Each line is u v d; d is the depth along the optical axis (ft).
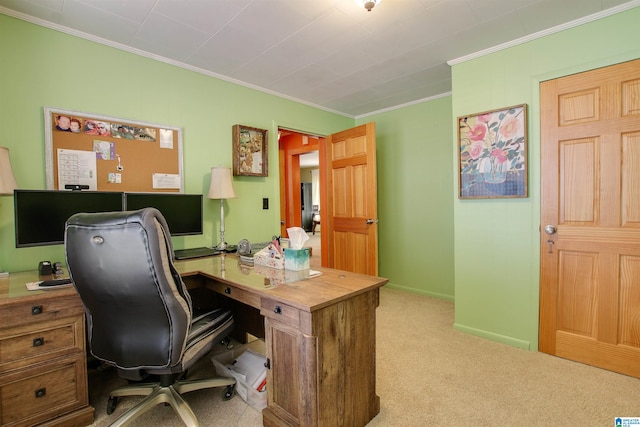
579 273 6.90
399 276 12.84
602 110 6.49
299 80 9.80
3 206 5.97
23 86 6.13
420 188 12.09
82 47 6.84
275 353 4.79
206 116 8.95
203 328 5.26
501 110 7.73
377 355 7.36
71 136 6.68
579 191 6.83
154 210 4.15
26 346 4.65
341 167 12.50
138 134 7.66
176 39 7.20
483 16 6.47
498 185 7.88
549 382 6.19
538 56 7.22
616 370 6.48
